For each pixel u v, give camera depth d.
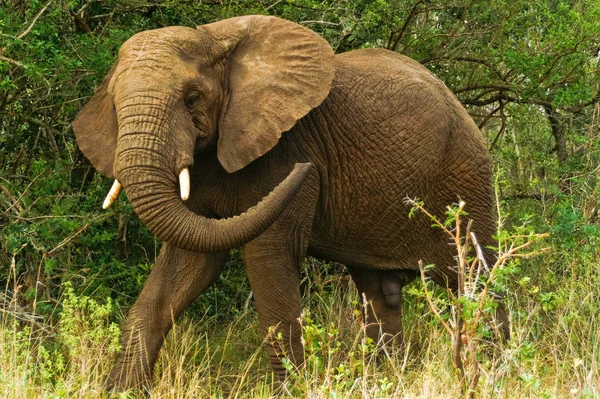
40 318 10.84
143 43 9.52
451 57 14.70
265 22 10.30
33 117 12.62
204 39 9.87
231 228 9.05
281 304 10.27
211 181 10.26
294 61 10.17
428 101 11.19
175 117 9.23
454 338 8.10
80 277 11.43
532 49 14.65
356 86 10.98
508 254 8.06
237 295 13.16
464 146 11.51
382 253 11.48
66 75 11.38
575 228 13.16
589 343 10.38
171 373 10.45
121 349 10.14
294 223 10.37
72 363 9.21
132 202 9.00
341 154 10.84
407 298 13.55
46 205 11.62
